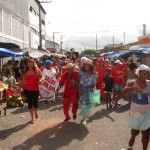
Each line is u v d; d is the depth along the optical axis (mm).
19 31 21891
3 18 17328
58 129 5312
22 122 5824
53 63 9766
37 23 32500
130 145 4121
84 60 5895
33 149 4262
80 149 4262
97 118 6207
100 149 4254
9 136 4891
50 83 7605
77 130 5254
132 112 3812
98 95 5746
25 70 5766
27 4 25312
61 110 7035
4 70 9758
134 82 3770
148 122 3742
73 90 5801
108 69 7320
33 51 16562
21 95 8156
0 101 7680
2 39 17094
